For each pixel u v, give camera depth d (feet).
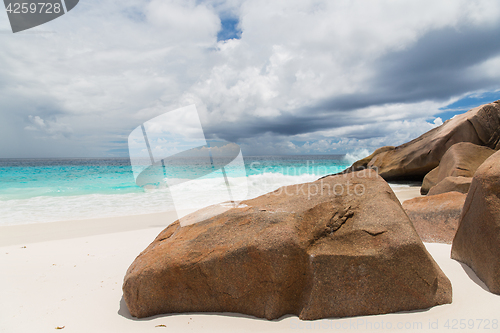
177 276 6.50
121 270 9.65
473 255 7.71
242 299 6.34
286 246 6.16
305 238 6.39
